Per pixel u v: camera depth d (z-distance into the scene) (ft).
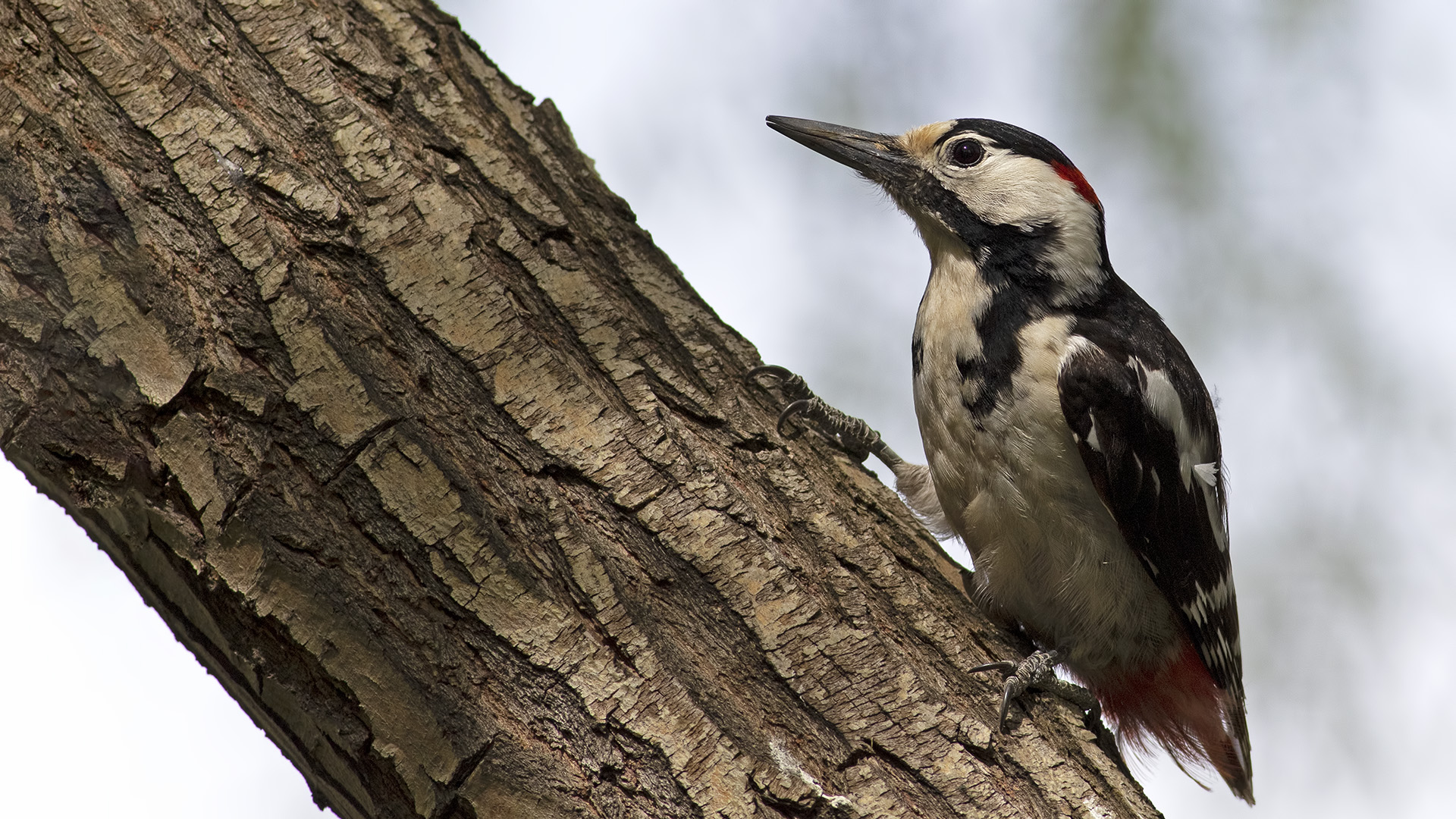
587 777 15.83
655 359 20.01
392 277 17.75
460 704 15.76
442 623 16.06
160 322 16.01
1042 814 17.66
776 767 16.40
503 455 17.35
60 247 15.96
